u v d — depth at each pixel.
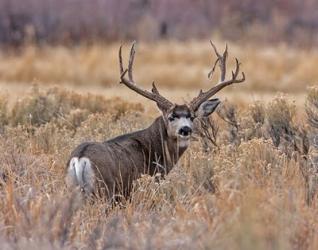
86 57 75.62
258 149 26.84
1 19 86.44
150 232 20.66
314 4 97.88
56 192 24.14
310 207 23.27
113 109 39.72
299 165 26.86
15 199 22.34
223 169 25.67
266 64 74.62
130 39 90.62
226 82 29.62
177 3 96.06
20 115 36.72
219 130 33.88
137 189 26.08
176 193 25.28
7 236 21.17
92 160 25.39
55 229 20.70
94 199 24.95
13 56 80.75
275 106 32.34
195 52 78.94
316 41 92.12
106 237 21.09
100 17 90.81
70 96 39.94
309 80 69.31
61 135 32.06
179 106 28.61
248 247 19.20
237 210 20.53
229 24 95.38
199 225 20.80
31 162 27.78
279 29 93.88
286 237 20.25
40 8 88.69
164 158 28.31
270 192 22.28
